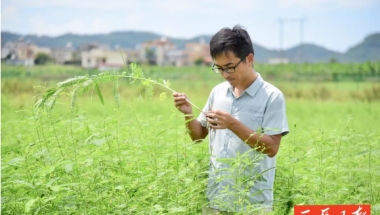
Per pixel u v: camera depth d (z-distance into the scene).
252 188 4.40
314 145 5.65
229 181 4.43
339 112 17.77
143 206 4.45
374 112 16.92
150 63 104.50
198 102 22.05
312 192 5.14
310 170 5.45
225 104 4.58
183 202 4.40
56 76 44.38
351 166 5.99
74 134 5.04
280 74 57.25
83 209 4.27
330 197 5.02
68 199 4.39
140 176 4.57
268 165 4.47
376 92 28.31
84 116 5.12
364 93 28.98
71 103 4.41
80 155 4.88
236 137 4.46
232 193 4.19
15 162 4.56
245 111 4.46
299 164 5.56
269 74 57.50
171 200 4.45
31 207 4.21
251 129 4.43
